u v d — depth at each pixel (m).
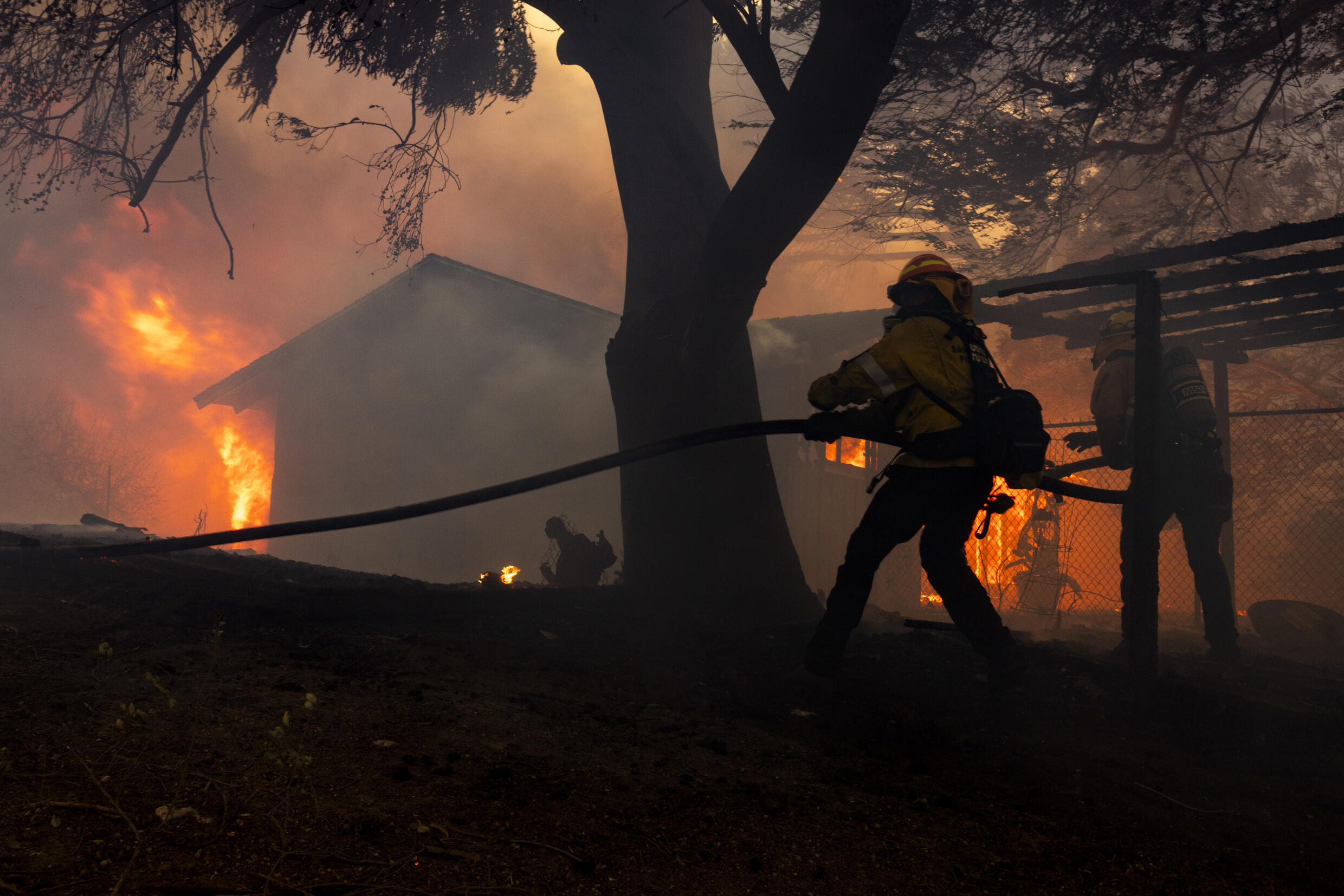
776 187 4.21
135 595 3.76
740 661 3.99
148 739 2.03
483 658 3.47
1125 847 2.06
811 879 1.76
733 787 2.28
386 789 1.95
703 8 6.43
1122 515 4.53
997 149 7.82
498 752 2.33
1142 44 6.24
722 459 5.53
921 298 3.34
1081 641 6.09
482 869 1.63
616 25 6.10
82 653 2.73
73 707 2.19
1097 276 3.59
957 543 3.26
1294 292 5.12
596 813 1.99
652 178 6.04
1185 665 4.25
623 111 6.17
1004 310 5.92
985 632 3.27
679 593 5.38
